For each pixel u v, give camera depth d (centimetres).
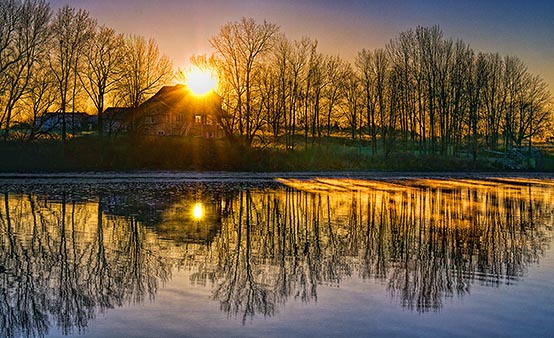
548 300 1486
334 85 8550
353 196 4212
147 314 1346
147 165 6931
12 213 2992
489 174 7419
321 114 8675
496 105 9338
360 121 8906
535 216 3209
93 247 2111
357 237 2416
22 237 2297
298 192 4488
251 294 1522
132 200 3688
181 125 9606
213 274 1734
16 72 6450
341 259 1973
